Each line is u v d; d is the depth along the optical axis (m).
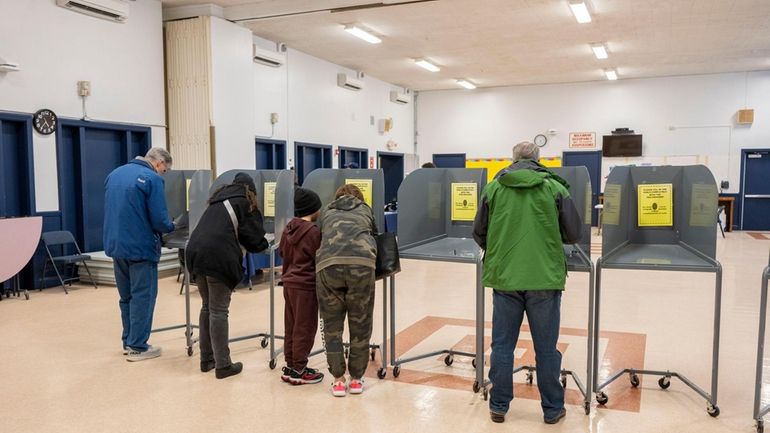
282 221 3.86
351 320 3.17
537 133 14.74
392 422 2.85
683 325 4.73
